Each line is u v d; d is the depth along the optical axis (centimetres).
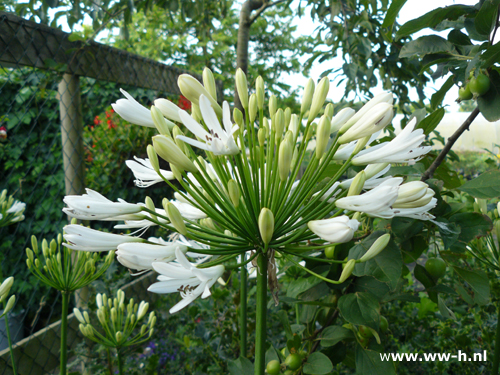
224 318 54
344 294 30
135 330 65
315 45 77
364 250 30
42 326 97
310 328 35
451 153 49
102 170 109
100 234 23
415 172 31
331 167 32
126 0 68
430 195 23
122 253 21
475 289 31
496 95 29
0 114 97
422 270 32
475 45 33
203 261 30
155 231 110
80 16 66
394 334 52
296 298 32
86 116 124
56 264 41
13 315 85
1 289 36
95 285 68
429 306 50
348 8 70
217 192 25
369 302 28
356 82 64
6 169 98
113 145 108
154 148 22
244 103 25
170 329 69
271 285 24
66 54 66
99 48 73
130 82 82
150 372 53
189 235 23
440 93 35
